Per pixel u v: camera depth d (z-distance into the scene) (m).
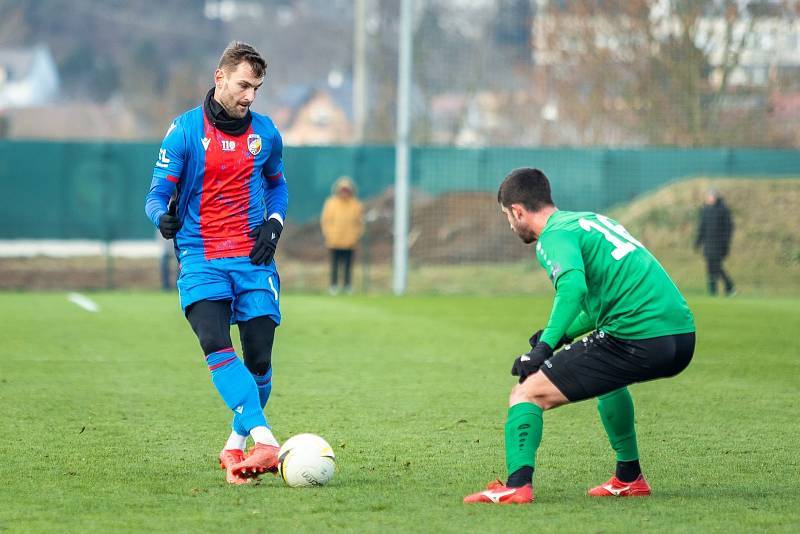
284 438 24.39
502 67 89.62
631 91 83.25
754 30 78.94
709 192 69.94
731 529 16.25
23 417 26.64
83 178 74.69
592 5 84.00
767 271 75.94
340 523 16.45
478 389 31.67
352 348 41.44
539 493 18.92
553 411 27.92
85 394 30.34
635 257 17.53
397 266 70.25
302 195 77.50
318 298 65.94
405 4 68.88
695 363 37.66
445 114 92.94
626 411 18.58
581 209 79.31
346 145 77.44
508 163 78.75
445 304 62.00
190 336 44.88
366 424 26.05
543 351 16.70
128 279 80.62
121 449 22.81
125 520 16.62
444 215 86.44
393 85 128.75
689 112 81.44
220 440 23.92
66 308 57.44
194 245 20.22
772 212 79.25
